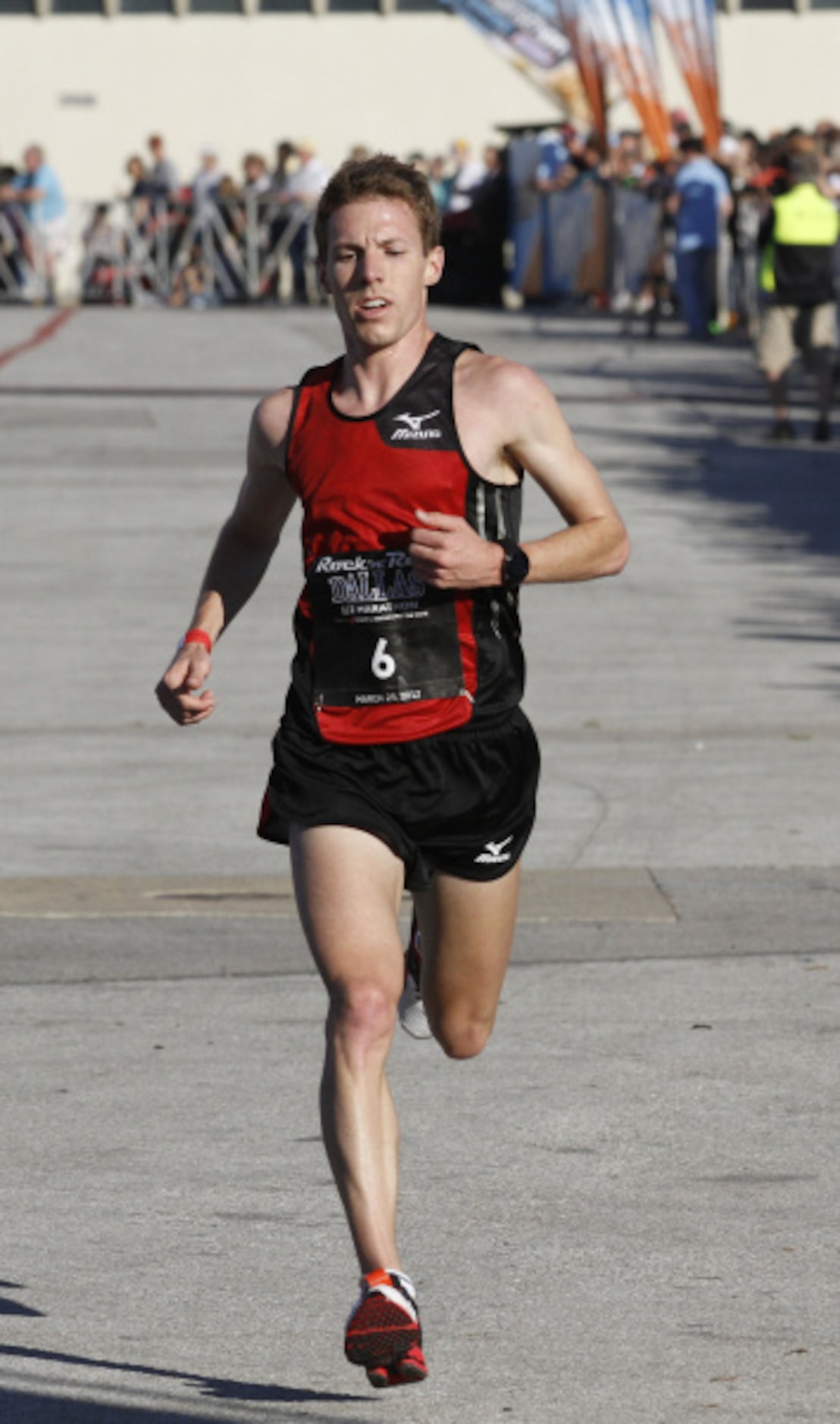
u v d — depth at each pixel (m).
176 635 34.97
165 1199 14.52
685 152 83.19
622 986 19.17
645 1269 13.32
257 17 124.38
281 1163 15.16
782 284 56.97
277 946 20.55
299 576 40.88
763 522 45.91
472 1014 13.21
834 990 19.03
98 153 124.75
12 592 38.47
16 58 123.81
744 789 25.88
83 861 23.19
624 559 12.45
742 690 31.19
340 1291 13.11
